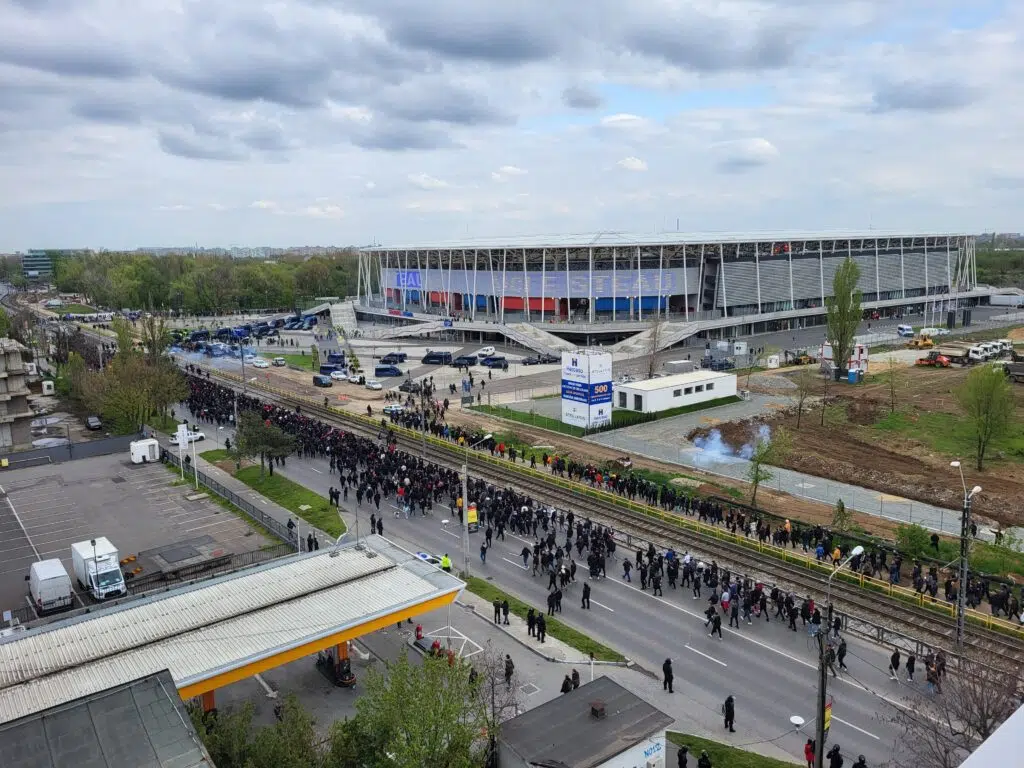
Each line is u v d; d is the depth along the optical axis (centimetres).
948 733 2639
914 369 10550
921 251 19125
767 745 2809
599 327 13825
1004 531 4919
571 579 4266
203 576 4347
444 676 2334
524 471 6247
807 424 7706
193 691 2706
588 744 2244
